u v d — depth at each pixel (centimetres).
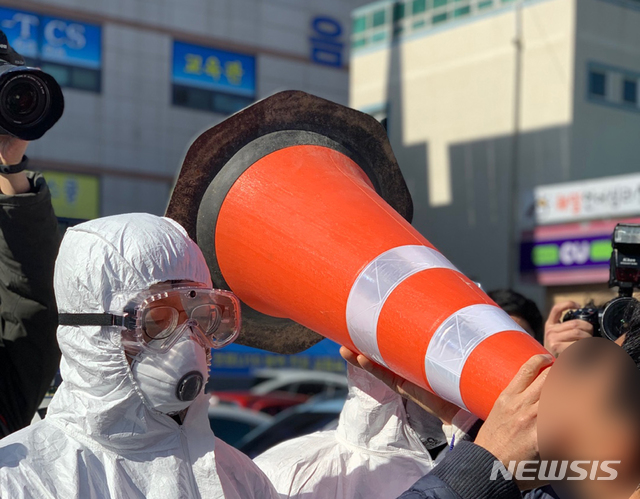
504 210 1096
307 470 203
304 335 206
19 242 190
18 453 146
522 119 1098
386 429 205
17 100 177
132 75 1695
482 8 1137
